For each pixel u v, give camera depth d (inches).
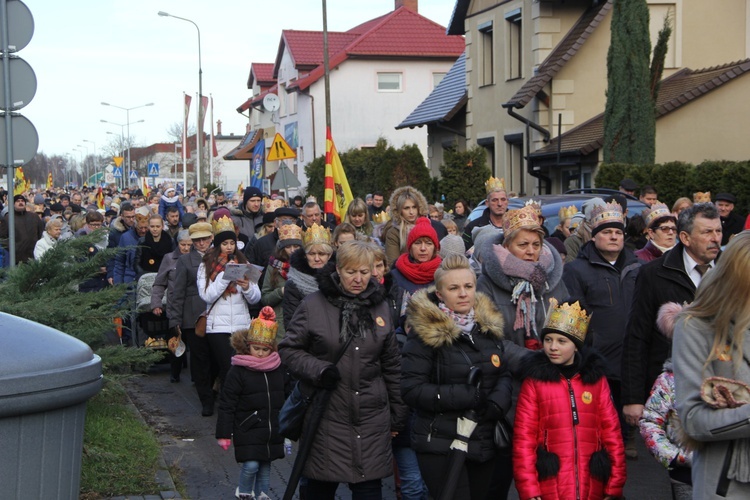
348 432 212.2
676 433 178.5
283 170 756.0
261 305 378.6
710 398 141.0
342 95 1798.7
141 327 457.7
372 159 1277.1
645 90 750.5
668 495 268.7
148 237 498.0
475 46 1099.3
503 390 198.8
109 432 301.3
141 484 272.5
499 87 1039.0
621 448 194.4
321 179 1353.3
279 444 264.7
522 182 1002.1
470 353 199.8
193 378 384.8
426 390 198.2
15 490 162.7
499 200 400.5
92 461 273.7
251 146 2190.0
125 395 389.4
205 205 842.2
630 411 233.9
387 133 1815.9
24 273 297.6
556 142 897.5
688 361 147.6
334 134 1795.0
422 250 266.4
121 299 325.4
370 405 213.9
